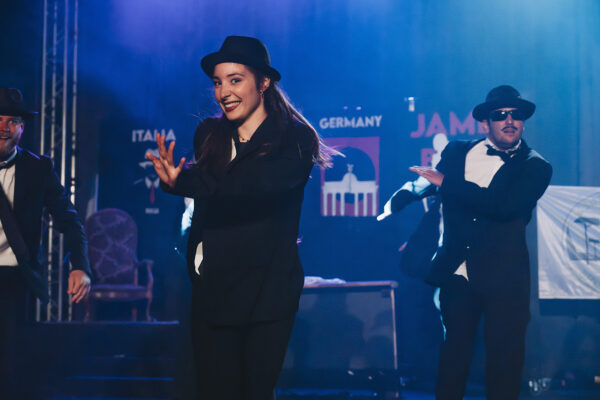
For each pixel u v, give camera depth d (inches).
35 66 288.0
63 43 286.5
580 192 224.5
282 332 81.1
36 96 285.6
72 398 198.2
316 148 83.7
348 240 273.0
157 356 205.3
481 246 127.0
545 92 253.0
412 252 145.7
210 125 86.5
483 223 127.7
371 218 271.6
